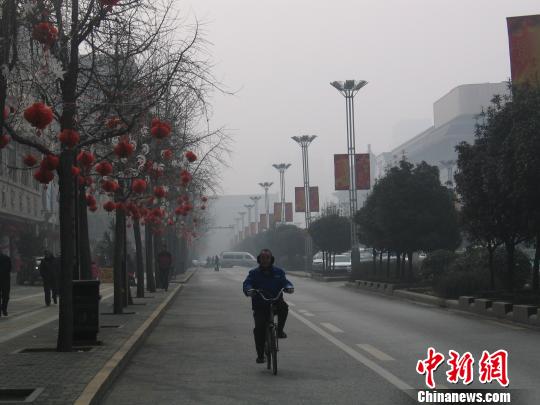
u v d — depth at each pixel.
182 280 48.31
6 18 9.51
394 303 26.23
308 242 62.59
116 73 13.15
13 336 15.36
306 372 11.08
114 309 20.50
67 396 8.46
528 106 20.67
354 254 46.03
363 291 34.94
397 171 32.81
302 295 31.69
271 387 9.91
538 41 23.19
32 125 9.31
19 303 26.78
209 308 25.12
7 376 9.82
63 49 12.59
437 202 32.28
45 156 11.34
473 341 14.43
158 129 13.47
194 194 33.53
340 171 45.94
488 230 22.25
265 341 11.63
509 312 18.94
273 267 11.50
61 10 12.44
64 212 12.37
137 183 16.89
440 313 21.50
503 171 19.98
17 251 53.09
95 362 11.06
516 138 19.08
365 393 9.38
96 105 12.80
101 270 47.16
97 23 12.36
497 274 25.89
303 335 16.02
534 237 23.30
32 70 10.17
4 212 49.25
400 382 10.12
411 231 32.19
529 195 19.28
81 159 13.31
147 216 23.94
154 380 10.59
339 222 54.16
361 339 15.16
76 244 14.67
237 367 11.72
